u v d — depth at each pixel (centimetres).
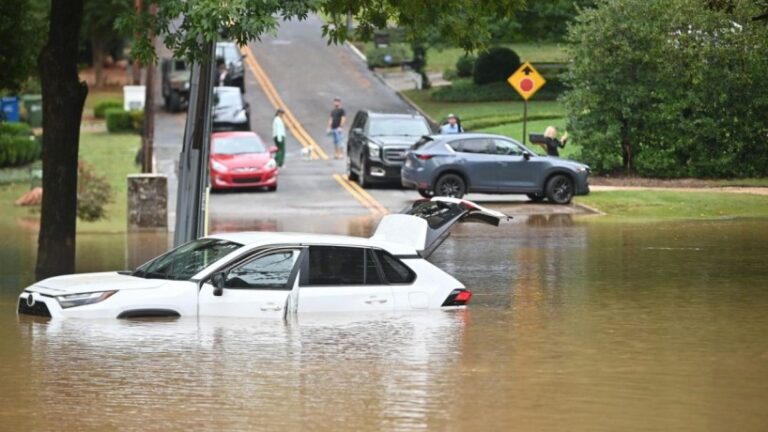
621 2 8450
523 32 12650
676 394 2477
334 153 10625
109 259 5356
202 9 3738
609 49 8519
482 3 4888
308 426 2186
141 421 2222
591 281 4381
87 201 7250
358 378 2602
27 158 9669
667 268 4769
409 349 2942
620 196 7694
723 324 3391
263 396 2425
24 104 12888
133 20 4097
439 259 5150
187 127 4531
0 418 2247
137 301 3269
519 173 7556
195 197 4506
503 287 4206
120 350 2892
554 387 2531
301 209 7350
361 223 6638
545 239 5972
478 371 2689
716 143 8619
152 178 6906
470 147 7581
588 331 3259
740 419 2261
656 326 3344
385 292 3438
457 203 3759
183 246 3541
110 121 11988
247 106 10625
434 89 13675
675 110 8506
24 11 5588
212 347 2934
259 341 3012
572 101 8725
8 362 2755
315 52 16412
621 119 8700
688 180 8606
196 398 2408
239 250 3347
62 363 2748
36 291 3391
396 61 15462
